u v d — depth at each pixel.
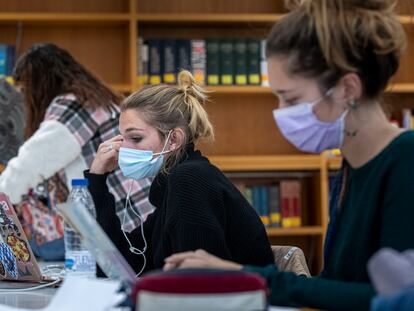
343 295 1.60
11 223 2.41
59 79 3.78
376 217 1.69
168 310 1.37
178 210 2.27
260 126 6.05
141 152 2.53
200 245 2.23
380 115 1.73
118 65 5.81
